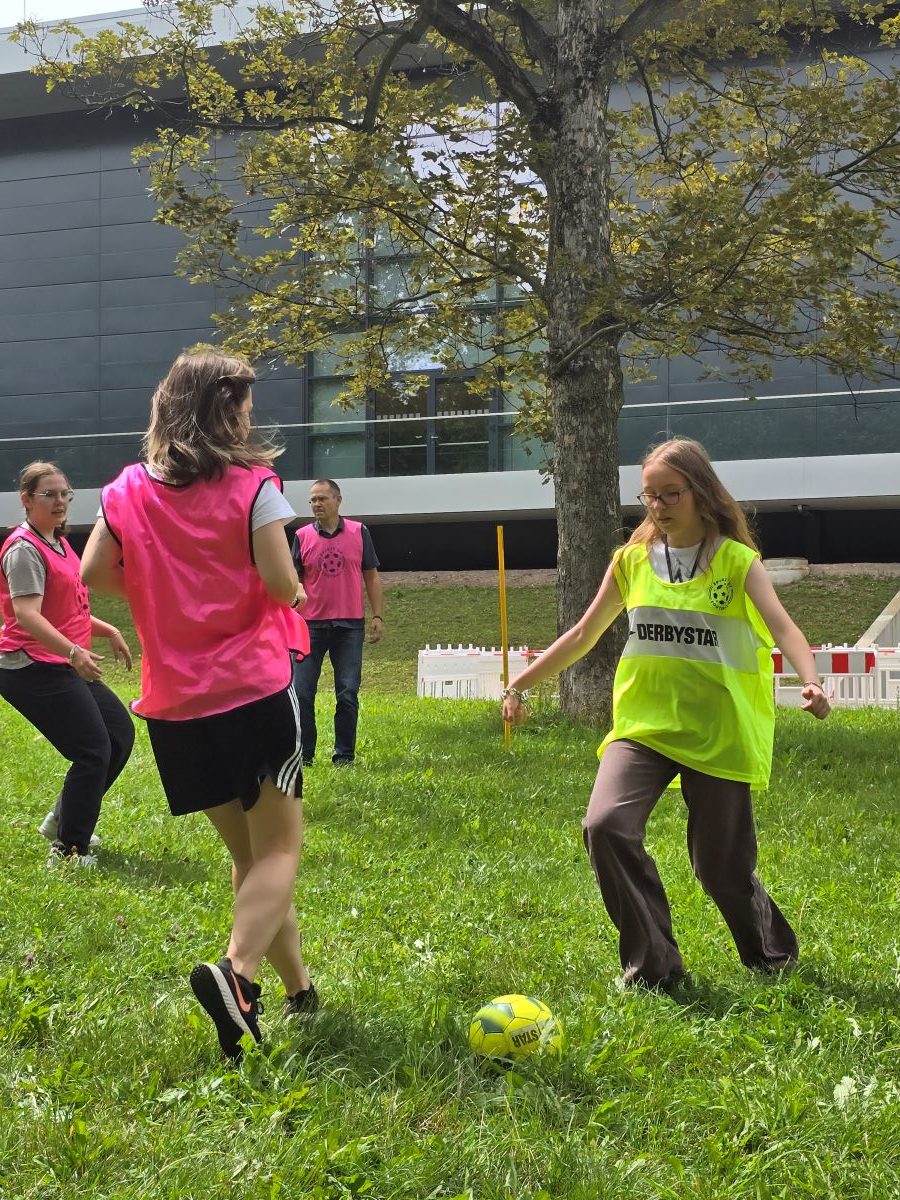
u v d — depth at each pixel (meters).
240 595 3.55
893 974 4.41
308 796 8.34
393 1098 3.15
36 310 30.91
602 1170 2.83
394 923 5.14
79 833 6.25
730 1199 2.75
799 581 23.84
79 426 30.64
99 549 3.59
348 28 14.70
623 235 12.26
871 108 12.27
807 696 3.82
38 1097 3.20
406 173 13.54
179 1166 2.80
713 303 11.06
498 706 14.52
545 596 24.73
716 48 14.98
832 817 7.72
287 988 3.85
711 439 24.16
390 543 28.83
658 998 4.02
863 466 23.28
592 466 12.37
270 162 13.62
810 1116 3.14
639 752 4.27
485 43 12.80
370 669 21.30
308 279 14.32
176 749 3.57
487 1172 2.82
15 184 31.05
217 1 14.82
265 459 3.67
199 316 29.94
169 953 4.57
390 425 27.17
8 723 12.38
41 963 4.38
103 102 15.20
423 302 16.11
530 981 4.28
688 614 4.22
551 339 12.55
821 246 11.34
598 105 12.53
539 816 7.86
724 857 4.26
